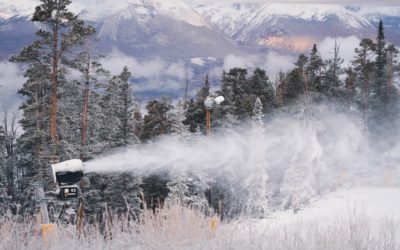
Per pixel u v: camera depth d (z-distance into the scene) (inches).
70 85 1392.7
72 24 1348.4
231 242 259.6
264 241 276.4
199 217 284.2
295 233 276.7
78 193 300.2
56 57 1337.4
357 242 278.7
